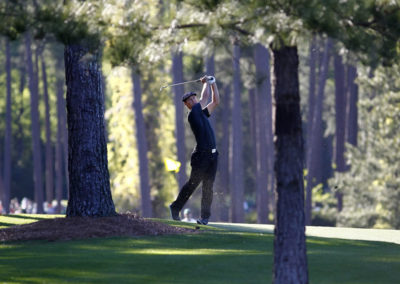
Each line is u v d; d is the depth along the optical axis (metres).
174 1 23.94
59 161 162.38
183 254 29.72
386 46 25.16
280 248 23.78
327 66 121.25
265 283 24.11
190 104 39.00
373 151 105.94
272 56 24.42
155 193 126.69
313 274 25.70
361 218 104.88
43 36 24.08
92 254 29.61
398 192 102.38
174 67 117.44
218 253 30.06
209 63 104.75
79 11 23.75
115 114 122.25
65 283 24.20
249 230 41.22
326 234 41.69
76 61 38.69
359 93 137.75
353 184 106.94
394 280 24.66
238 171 132.62
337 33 22.91
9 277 25.27
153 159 125.62
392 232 43.16
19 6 23.86
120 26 23.97
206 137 39.06
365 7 23.91
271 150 139.88
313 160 120.25
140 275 25.33
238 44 24.77
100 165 39.47
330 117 184.25
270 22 22.42
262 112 127.94
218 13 23.11
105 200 39.50
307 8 22.19
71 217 38.41
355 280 24.67
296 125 24.02
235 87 132.12
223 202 143.00
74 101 39.09
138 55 24.19
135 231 35.50
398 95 99.12
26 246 31.98
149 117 124.56
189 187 40.47
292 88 24.02
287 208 23.78
